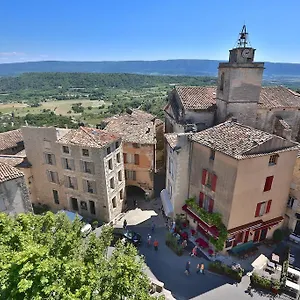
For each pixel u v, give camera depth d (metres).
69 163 35.78
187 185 31.48
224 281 25.55
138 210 39.94
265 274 25.73
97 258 14.88
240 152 23.80
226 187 25.52
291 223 29.55
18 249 13.45
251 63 33.09
